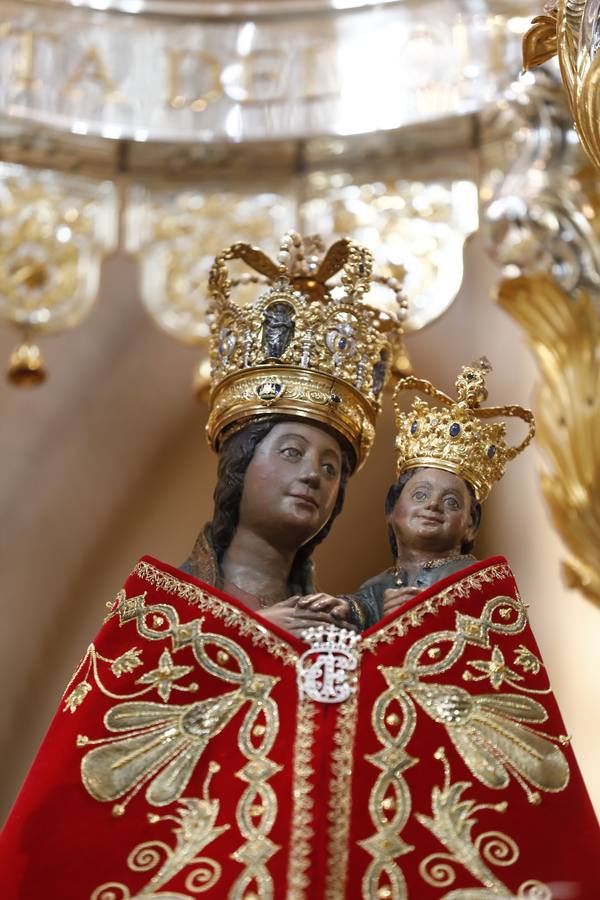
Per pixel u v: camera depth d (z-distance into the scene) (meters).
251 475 5.95
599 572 8.18
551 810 5.26
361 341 6.18
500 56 9.12
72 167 9.44
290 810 5.14
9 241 9.27
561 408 8.46
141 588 5.76
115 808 5.25
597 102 6.07
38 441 11.30
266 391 6.00
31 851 5.19
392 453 10.56
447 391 10.39
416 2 9.38
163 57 9.46
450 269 9.02
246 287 9.05
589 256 8.68
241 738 5.33
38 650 11.21
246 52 9.45
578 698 9.31
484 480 6.00
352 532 10.54
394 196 9.25
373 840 5.11
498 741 5.35
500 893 5.05
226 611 5.59
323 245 6.77
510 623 5.63
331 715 5.33
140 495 11.38
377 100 9.27
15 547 11.27
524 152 8.80
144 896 5.05
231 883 5.03
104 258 9.34
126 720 5.42
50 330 9.22
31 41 9.41
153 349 11.35
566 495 8.32
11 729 11.06
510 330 10.32
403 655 5.48
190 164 9.44
